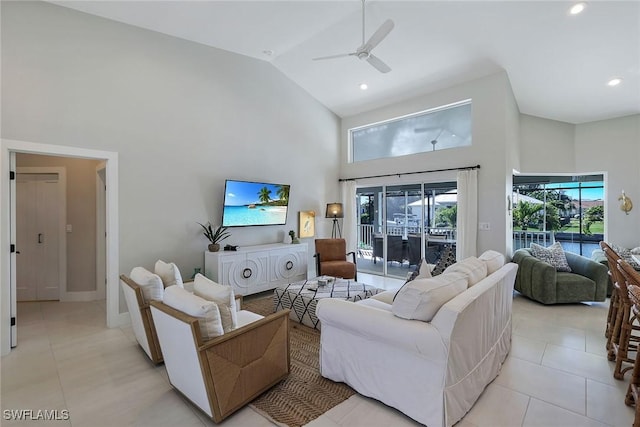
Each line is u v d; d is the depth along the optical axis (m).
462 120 4.96
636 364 1.95
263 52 4.65
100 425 1.83
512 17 3.37
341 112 6.41
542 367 2.50
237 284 4.25
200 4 3.28
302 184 5.77
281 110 5.36
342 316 2.10
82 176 4.40
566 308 4.02
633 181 5.09
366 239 6.39
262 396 2.11
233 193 4.50
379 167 5.93
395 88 5.27
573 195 6.42
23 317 3.70
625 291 2.31
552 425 1.81
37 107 3.00
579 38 3.44
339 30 3.97
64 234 4.32
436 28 3.75
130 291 2.66
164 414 1.94
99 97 3.37
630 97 4.55
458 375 1.80
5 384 2.27
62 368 2.51
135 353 2.78
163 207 3.89
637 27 3.16
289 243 5.27
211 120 4.39
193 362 1.80
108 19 3.44
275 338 2.21
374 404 2.02
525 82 4.54
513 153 4.88
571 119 5.43
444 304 1.79
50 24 3.08
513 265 2.87
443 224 5.24
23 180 4.30
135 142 3.64
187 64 4.12
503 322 2.59
